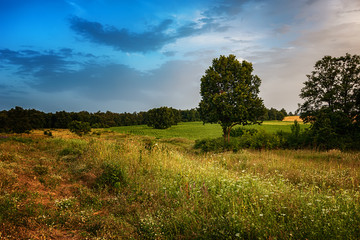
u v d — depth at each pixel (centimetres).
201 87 3019
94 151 1208
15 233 377
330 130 2316
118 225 454
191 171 830
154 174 838
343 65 3244
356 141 2219
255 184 639
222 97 2670
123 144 1311
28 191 606
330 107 3053
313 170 978
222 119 2761
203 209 501
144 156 1048
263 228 380
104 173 784
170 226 444
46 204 548
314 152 1862
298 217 419
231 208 483
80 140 1906
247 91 2728
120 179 752
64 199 570
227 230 387
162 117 10031
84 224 459
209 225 410
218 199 538
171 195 621
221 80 2839
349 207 434
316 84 3381
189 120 15912
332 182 776
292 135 2434
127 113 14325
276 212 451
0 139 1973
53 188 688
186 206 510
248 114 2658
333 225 365
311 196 521
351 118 2697
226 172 846
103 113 13012
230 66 2928
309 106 3406
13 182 650
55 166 980
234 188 619
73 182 783
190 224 438
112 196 651
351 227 360
